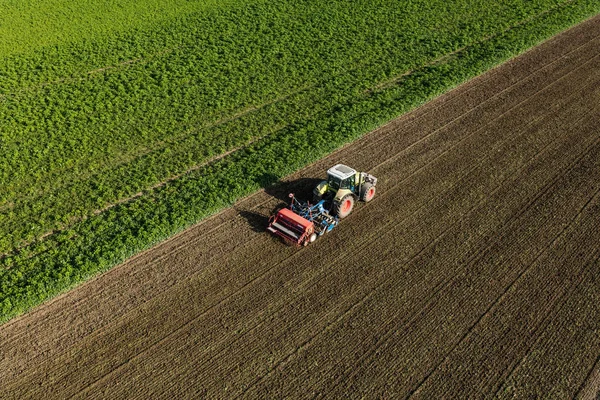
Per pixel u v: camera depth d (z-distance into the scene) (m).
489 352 16.62
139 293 18.58
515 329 17.41
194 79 33.00
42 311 17.86
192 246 20.78
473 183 24.75
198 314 17.81
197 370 15.96
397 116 29.91
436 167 25.88
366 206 23.27
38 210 22.38
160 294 18.55
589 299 18.53
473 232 21.70
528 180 25.00
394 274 19.58
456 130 28.86
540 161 26.39
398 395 15.35
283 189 24.17
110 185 24.02
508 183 24.78
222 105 30.47
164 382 15.59
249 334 17.14
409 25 41.06
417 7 44.28
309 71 34.22
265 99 31.25
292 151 26.33
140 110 29.77
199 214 22.14
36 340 16.78
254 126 28.67
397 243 21.08
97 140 27.19
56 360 16.17
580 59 36.88
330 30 39.84
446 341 16.98
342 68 34.72
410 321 17.67
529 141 27.98
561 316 17.88
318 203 21.69
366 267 19.89
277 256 20.34
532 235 21.56
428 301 18.44
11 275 18.81
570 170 25.73
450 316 17.88
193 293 18.62
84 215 22.19
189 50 36.72
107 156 26.08
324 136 27.55
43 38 37.97
